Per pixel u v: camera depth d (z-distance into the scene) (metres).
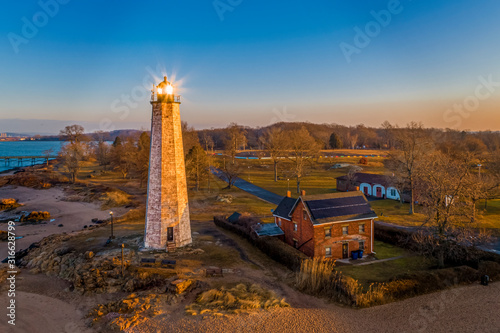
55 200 88.19
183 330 26.70
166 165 44.22
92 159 173.88
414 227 54.09
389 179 78.62
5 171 153.00
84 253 42.53
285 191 94.31
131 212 69.62
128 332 26.69
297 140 98.19
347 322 27.69
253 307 30.02
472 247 39.00
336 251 42.50
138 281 35.56
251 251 45.47
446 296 31.72
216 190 97.75
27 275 40.34
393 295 31.53
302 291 33.66
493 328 26.41
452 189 40.50
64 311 31.38
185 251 43.94
